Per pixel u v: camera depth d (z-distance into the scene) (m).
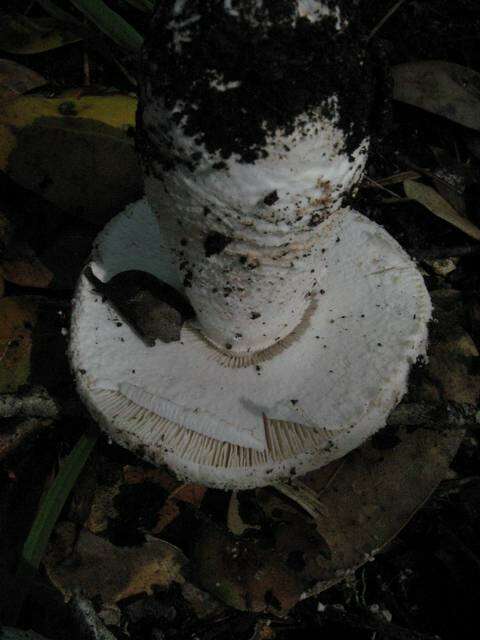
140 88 0.14
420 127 0.28
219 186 0.13
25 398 0.20
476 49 0.30
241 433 0.18
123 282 0.19
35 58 0.28
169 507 0.20
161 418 0.18
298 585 0.19
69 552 0.19
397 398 0.18
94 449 0.21
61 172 0.23
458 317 0.24
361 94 0.13
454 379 0.22
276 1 0.12
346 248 0.21
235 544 0.20
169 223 0.15
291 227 0.14
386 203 0.27
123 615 0.19
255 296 0.16
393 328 0.19
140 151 0.14
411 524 0.22
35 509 0.20
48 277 0.23
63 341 0.22
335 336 0.19
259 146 0.13
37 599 0.19
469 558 0.21
